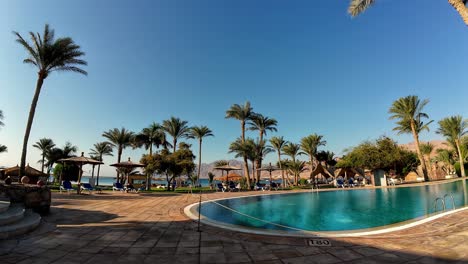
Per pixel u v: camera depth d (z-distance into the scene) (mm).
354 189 22641
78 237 5344
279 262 4086
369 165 27422
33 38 16938
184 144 42031
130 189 21156
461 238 5500
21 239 5098
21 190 7871
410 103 31094
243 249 4750
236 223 8609
